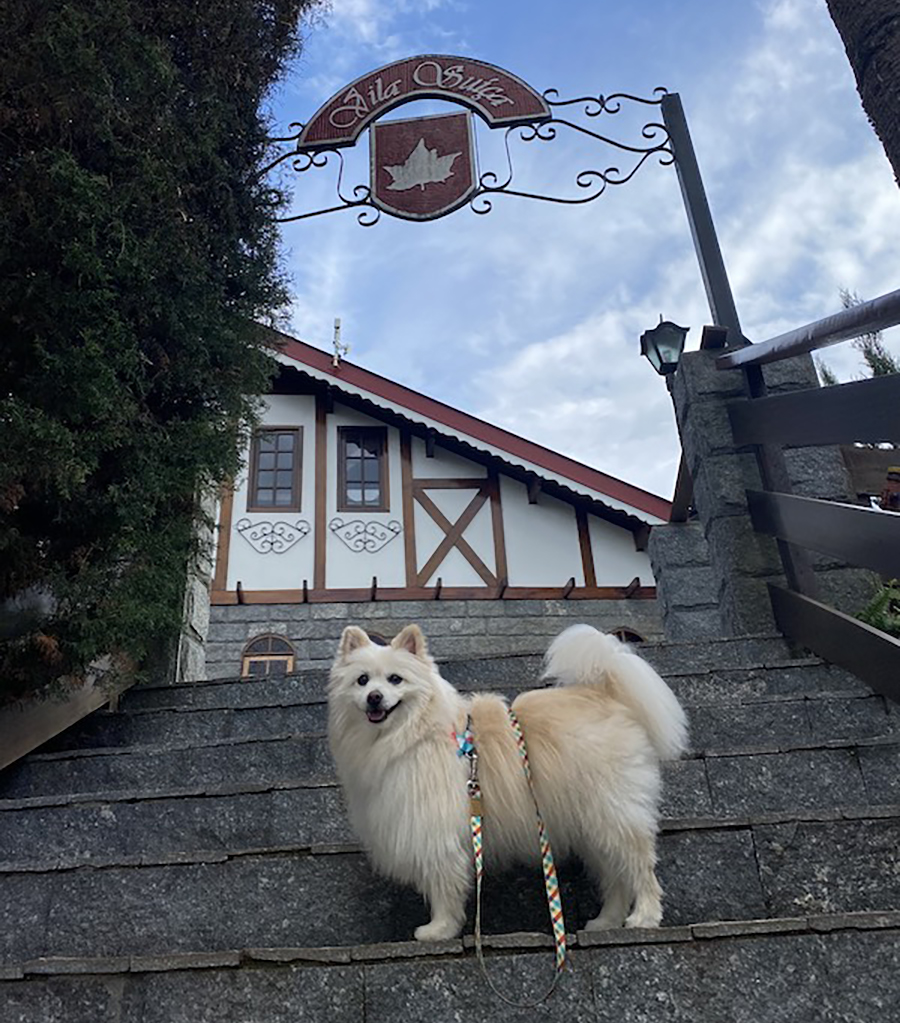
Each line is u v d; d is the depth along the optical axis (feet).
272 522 33.17
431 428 33.42
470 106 18.04
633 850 6.62
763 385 13.79
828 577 12.95
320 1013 5.59
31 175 8.84
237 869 7.22
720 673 11.02
